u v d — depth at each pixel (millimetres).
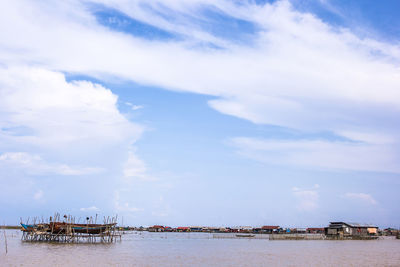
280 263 63469
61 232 102188
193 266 58250
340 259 70125
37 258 63531
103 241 112000
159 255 74625
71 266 55719
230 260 67125
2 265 55469
